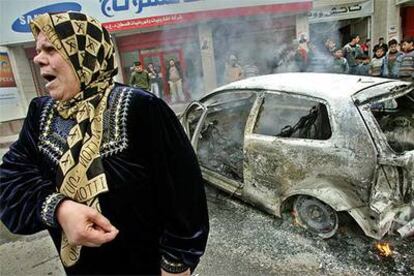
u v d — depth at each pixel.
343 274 2.26
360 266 2.31
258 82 3.10
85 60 0.90
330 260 2.40
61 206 0.85
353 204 2.29
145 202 0.93
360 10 11.73
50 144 0.95
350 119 2.32
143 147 0.91
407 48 6.87
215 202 3.34
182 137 0.97
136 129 0.90
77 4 10.30
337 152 2.34
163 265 0.93
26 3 10.16
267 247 2.60
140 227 0.93
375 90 2.47
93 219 0.84
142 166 0.91
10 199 0.93
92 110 0.91
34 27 0.91
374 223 2.21
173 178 0.93
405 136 2.64
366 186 2.23
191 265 0.94
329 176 2.41
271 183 2.78
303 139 2.56
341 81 2.71
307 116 2.68
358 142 2.27
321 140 2.45
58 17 0.88
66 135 0.93
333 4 11.78
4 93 10.55
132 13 10.45
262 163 2.79
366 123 2.27
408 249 2.42
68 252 0.93
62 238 0.94
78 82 0.91
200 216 0.97
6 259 2.81
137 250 0.94
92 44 0.91
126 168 0.89
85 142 0.88
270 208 2.84
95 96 0.93
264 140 2.77
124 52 11.16
